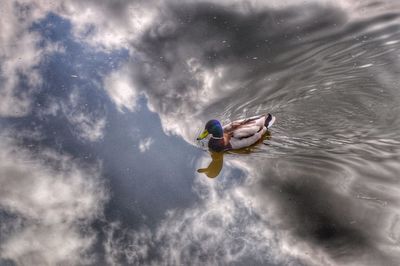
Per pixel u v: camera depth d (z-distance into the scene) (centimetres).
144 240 856
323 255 800
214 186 974
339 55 1270
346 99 1131
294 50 1311
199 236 858
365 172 956
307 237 838
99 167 1029
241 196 942
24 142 1107
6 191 968
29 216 912
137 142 1091
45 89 1282
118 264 814
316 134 1062
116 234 870
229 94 1198
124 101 1217
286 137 1076
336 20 1406
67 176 1008
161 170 1016
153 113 1171
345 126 1072
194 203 933
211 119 1134
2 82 1309
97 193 963
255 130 1061
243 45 1350
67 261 820
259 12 1471
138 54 1377
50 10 1631
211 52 1339
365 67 1220
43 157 1062
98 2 1642
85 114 1188
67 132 1132
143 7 1579
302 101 1145
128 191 966
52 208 930
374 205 878
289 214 888
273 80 1217
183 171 1015
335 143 1036
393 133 1038
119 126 1141
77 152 1073
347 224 849
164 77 1280
